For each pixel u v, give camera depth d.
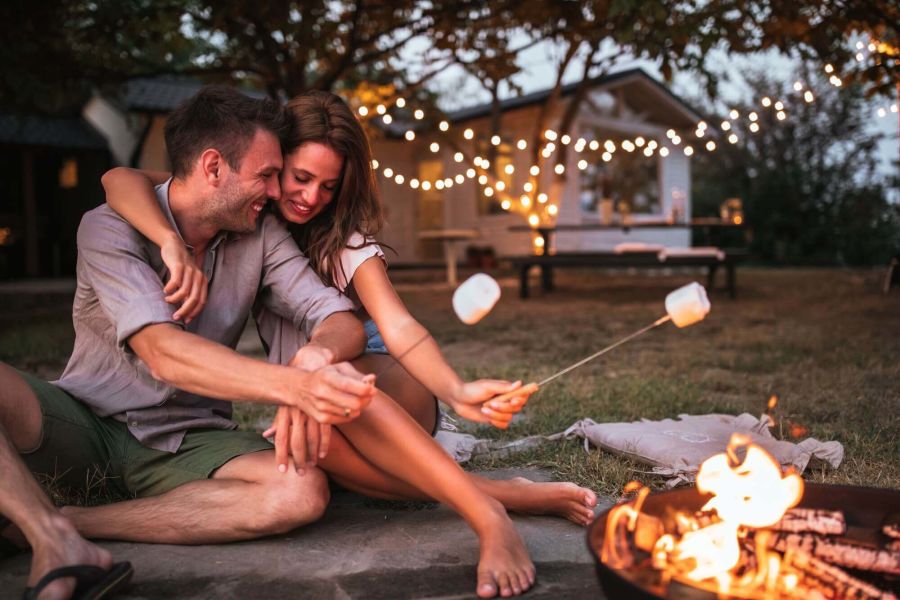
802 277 12.02
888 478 2.26
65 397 1.92
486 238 15.28
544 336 5.84
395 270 15.03
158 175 2.05
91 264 1.77
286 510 1.74
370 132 10.76
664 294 9.41
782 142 18.52
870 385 3.63
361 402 1.48
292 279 2.00
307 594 1.58
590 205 15.02
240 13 7.15
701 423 2.74
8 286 12.59
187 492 1.82
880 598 1.26
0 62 6.84
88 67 7.99
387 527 1.98
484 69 9.34
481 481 2.02
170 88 14.64
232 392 1.58
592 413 3.14
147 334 1.67
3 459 1.54
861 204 17.45
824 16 6.18
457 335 6.01
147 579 1.65
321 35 7.77
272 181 1.87
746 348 4.97
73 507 1.86
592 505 1.96
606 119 14.74
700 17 5.95
